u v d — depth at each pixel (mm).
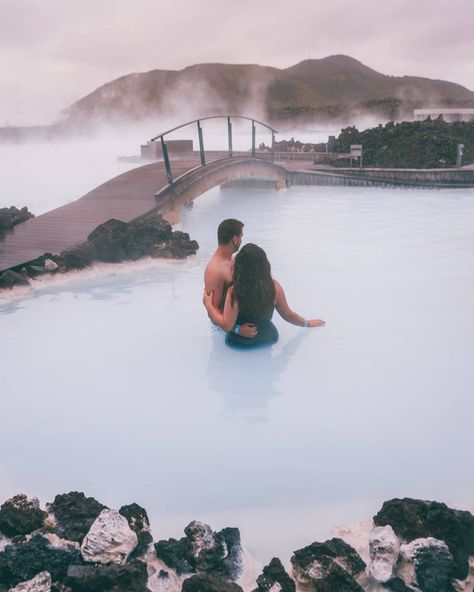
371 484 3047
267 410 3873
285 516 2811
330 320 5648
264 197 16672
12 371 4570
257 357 4762
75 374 4508
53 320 5820
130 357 4820
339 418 3742
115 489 3045
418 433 3541
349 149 25906
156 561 2500
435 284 6961
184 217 13250
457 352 4809
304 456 3324
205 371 4512
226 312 4680
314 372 4449
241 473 3174
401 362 4609
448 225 11273
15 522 2594
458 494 2941
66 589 2260
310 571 2314
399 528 2504
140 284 7195
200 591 2170
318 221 12141
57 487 3066
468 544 2436
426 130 24266
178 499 2955
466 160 22016
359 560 2393
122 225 8602
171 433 3615
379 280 7184
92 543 2395
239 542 2531
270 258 8547
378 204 14734
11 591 2195
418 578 2270
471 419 3695
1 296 6570
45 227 9688
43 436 3598
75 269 7441
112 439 3555
